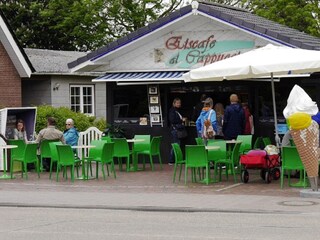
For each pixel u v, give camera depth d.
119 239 10.29
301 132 14.49
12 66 28.14
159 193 15.84
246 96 22.05
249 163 17.02
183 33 22.77
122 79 22.91
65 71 31.92
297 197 14.60
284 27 24.12
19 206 14.55
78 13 44.03
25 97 32.72
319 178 17.09
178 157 17.91
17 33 45.41
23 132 22.41
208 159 17.39
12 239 10.49
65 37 46.44
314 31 36.75
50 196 15.72
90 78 33.81
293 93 14.80
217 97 22.53
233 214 12.73
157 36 23.06
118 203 14.41
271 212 12.78
